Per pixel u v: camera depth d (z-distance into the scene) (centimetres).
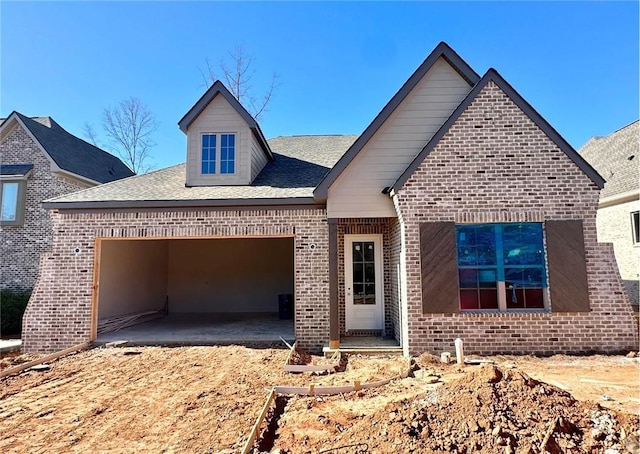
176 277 1605
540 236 837
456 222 838
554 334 804
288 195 964
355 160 935
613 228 1551
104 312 1120
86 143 2152
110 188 1087
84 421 518
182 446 440
